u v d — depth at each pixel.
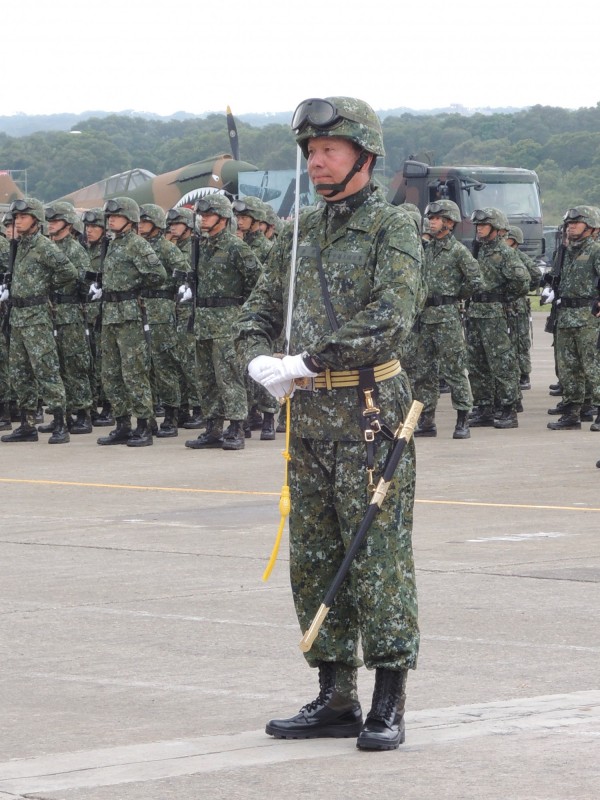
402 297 6.11
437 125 148.25
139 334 18.34
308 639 6.05
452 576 10.20
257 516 12.97
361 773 5.73
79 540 11.91
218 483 15.11
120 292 18.30
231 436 17.89
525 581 10.00
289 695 7.31
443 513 12.93
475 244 19.84
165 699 7.26
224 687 7.48
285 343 6.50
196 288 17.62
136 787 5.62
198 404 20.27
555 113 157.50
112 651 8.27
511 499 13.66
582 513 12.84
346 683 6.47
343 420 6.24
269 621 8.95
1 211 38.69
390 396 6.29
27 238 18.47
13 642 8.52
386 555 6.23
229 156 48.41
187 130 190.62
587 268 19.03
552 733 6.28
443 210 18.20
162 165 145.75
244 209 19.34
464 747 6.08
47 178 153.12
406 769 5.77
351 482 6.23
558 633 8.52
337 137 6.22
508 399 19.89
